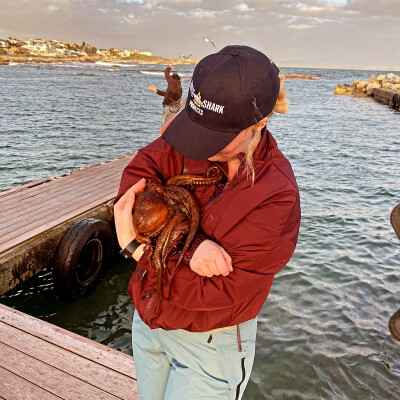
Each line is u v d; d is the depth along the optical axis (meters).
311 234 8.12
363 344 4.88
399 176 12.98
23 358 3.13
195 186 1.51
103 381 2.92
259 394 4.13
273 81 1.32
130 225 1.46
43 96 39.00
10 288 5.55
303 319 5.33
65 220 6.37
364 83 58.88
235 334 1.60
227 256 1.32
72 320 5.49
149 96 46.25
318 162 15.03
